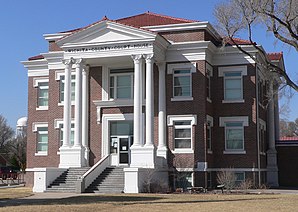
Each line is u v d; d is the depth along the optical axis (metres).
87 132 39.50
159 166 35.47
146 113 35.75
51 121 41.66
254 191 34.25
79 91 37.34
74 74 41.06
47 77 44.22
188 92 37.84
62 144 41.12
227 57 39.50
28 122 44.41
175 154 37.19
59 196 29.41
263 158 41.75
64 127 37.72
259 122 39.84
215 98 39.59
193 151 36.88
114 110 39.31
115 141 39.25
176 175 36.62
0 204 23.59
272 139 44.88
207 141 37.66
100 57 37.03
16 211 19.66
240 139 38.84
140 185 32.31
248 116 38.75
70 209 20.48
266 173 43.66
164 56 38.25
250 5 29.86
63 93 41.56
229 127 39.19
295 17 29.16
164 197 27.61
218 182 37.16
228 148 39.03
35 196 29.61
